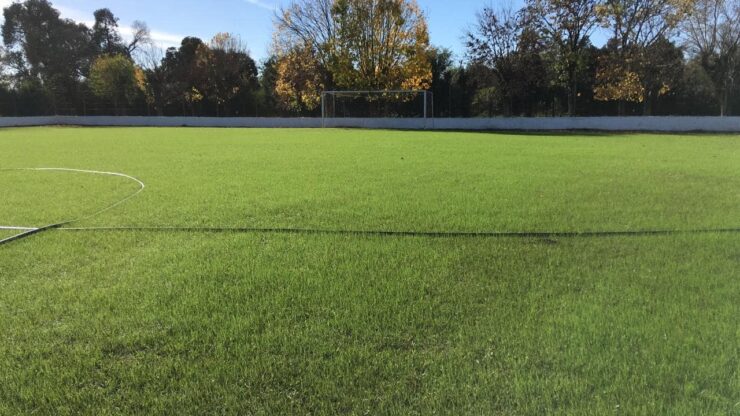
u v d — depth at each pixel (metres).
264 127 35.47
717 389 2.50
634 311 3.41
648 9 32.50
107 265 4.53
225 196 7.79
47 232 5.71
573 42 34.31
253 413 2.38
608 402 2.41
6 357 2.94
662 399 2.42
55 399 2.52
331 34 41.44
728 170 10.56
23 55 57.09
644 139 21.27
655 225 5.79
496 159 13.09
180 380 2.67
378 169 10.98
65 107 45.88
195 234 5.53
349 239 5.26
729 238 5.16
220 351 2.94
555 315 3.37
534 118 30.47
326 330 3.19
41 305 3.65
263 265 4.45
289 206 6.99
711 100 35.97
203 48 48.09
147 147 17.42
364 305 3.56
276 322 3.32
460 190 8.24
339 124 34.81
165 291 3.87
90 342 3.09
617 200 7.31
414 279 4.07
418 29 39.06
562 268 4.31
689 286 3.87
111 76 46.59
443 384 2.58
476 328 3.19
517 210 6.64
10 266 4.55
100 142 20.08
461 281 4.03
